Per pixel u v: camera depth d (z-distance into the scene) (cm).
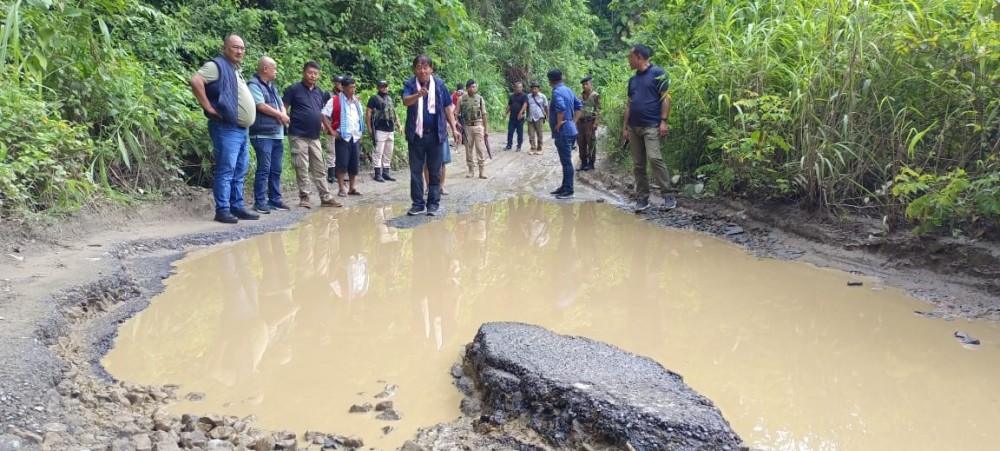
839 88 570
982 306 407
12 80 574
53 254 487
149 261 514
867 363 332
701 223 682
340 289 465
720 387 304
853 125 560
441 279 492
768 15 765
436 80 752
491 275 503
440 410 280
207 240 598
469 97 1098
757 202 668
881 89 547
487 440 252
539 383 271
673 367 325
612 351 312
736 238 618
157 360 334
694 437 235
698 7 889
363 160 1149
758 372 321
